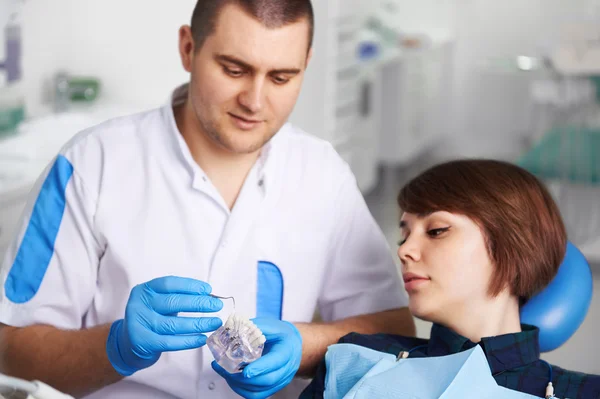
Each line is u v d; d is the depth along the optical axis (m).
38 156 2.56
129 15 3.10
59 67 3.18
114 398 1.42
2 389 1.00
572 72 3.94
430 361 1.22
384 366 1.25
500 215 1.27
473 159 1.37
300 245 1.50
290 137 1.53
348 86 4.69
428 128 6.25
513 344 1.26
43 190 1.42
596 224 4.00
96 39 3.13
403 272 1.32
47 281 1.40
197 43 1.31
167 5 3.05
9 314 1.39
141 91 3.17
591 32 3.92
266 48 1.24
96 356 1.30
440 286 1.27
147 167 1.43
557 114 4.33
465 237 1.27
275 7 1.24
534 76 6.35
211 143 1.42
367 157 5.21
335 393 1.28
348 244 1.57
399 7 6.54
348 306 1.58
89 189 1.41
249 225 1.44
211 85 1.29
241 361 1.17
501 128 6.56
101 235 1.41
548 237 1.31
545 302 1.40
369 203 5.07
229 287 1.44
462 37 6.52
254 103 1.27
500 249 1.27
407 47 5.77
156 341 1.17
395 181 5.59
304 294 1.52
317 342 1.41
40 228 1.41
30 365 1.35
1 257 2.20
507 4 6.36
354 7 5.19
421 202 1.31
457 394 1.15
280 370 1.21
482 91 6.55
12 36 2.77
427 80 6.01
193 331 1.18
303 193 1.50
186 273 1.42
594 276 3.90
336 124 4.55
